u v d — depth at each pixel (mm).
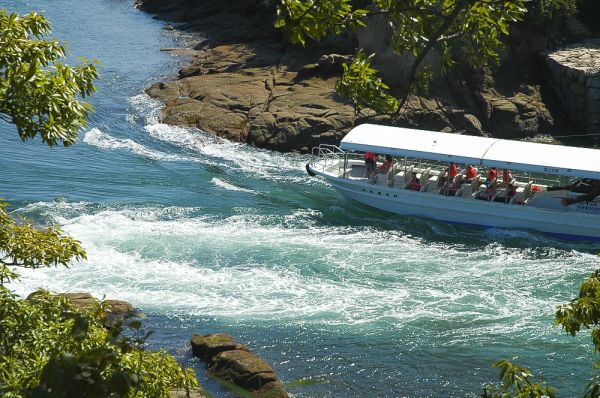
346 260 43844
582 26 79188
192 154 61500
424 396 30094
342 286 40531
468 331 35750
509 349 34000
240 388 29516
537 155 49031
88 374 9125
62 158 58312
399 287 40688
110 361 9797
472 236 49219
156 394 15531
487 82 70938
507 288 41000
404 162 55312
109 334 10797
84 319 10805
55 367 9055
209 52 86938
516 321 36906
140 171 56812
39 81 16672
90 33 97438
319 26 13797
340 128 64438
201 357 31828
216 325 35531
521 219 49250
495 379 31391
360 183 51844
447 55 15180
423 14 13945
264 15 94750
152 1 112062
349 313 37344
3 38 16500
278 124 64812
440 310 38000
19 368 15547
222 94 70562
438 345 34250
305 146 63969
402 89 69188
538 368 32375
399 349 33812
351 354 33219
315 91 69750
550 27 74500
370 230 49031
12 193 50719
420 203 50906
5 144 60375
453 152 49844
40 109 16656
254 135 64625
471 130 68000
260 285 40219
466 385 30891
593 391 15078
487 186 50406
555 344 34406
